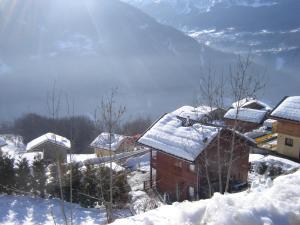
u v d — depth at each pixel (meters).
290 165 22.03
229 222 3.84
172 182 20.70
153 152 22.12
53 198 17.14
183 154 18.58
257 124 32.66
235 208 4.07
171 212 4.85
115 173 16.05
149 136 21.52
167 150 19.67
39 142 30.03
